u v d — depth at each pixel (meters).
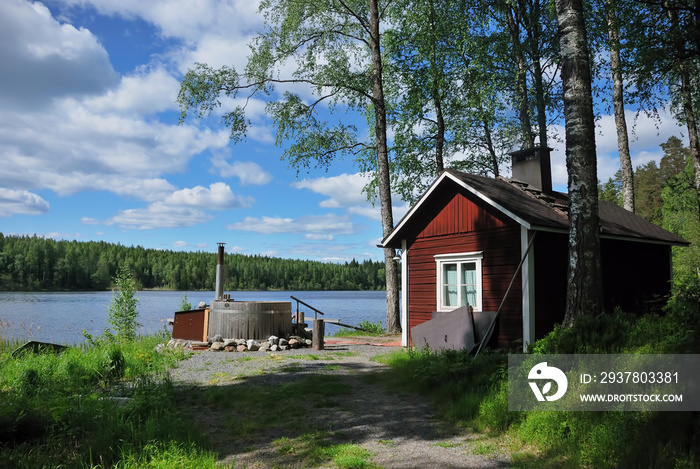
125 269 15.11
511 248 11.37
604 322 7.58
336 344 14.68
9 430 5.20
